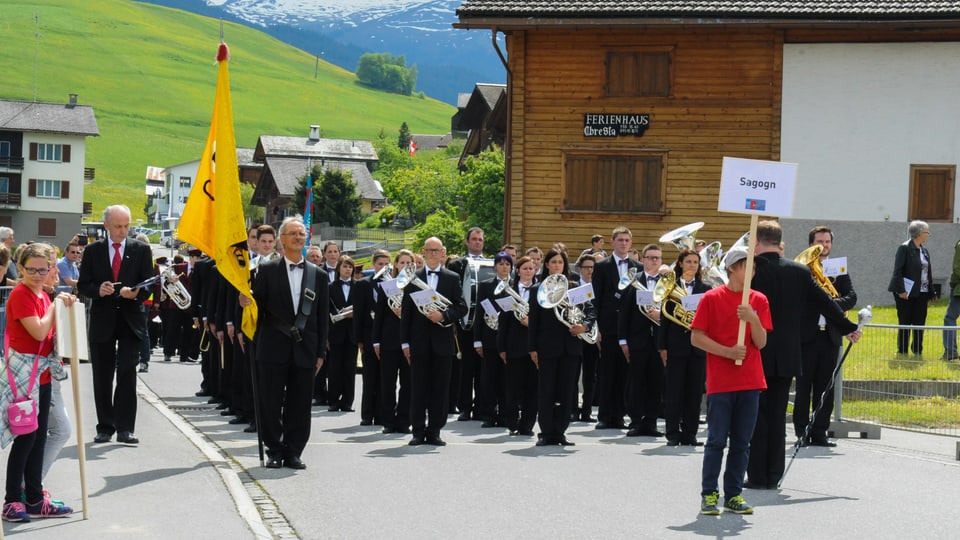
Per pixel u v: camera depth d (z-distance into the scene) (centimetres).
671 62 3109
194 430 1438
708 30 3095
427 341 1407
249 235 1705
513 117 3156
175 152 19212
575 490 1095
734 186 1022
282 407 1238
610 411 1647
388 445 1405
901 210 3097
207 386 1958
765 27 3042
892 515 994
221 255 1211
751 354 995
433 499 1042
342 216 8862
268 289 1205
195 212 1239
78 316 929
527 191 3156
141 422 1490
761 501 1053
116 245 1330
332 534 899
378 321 1539
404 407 1541
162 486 1057
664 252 3117
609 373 1641
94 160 18125
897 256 2102
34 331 895
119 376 1308
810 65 3095
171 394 1994
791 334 1112
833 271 1430
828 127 3098
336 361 1827
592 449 1386
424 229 5928
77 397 926
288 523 937
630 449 1390
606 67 3128
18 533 872
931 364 1605
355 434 1530
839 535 916
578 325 1409
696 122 3108
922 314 2117
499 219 5050
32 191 10275
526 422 1540
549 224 3156
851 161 3097
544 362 1413
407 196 8712
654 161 3123
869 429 1546
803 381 1403
